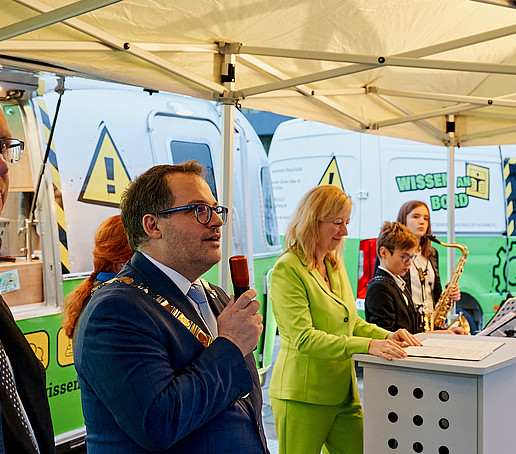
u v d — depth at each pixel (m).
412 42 3.40
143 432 1.60
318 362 3.03
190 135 4.88
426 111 4.65
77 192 3.98
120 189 4.23
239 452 1.78
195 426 1.67
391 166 6.75
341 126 4.27
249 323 1.83
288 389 3.07
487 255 7.30
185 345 1.77
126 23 2.70
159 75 2.96
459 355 2.73
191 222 1.83
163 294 1.82
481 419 2.55
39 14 2.39
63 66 2.63
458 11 3.10
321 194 3.09
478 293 7.21
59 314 3.77
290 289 3.03
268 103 3.65
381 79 3.99
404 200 6.79
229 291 3.20
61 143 3.93
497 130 4.86
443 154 7.06
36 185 3.78
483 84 4.18
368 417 2.82
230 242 3.22
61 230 3.86
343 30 3.14
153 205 1.85
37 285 3.79
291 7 2.81
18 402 1.72
